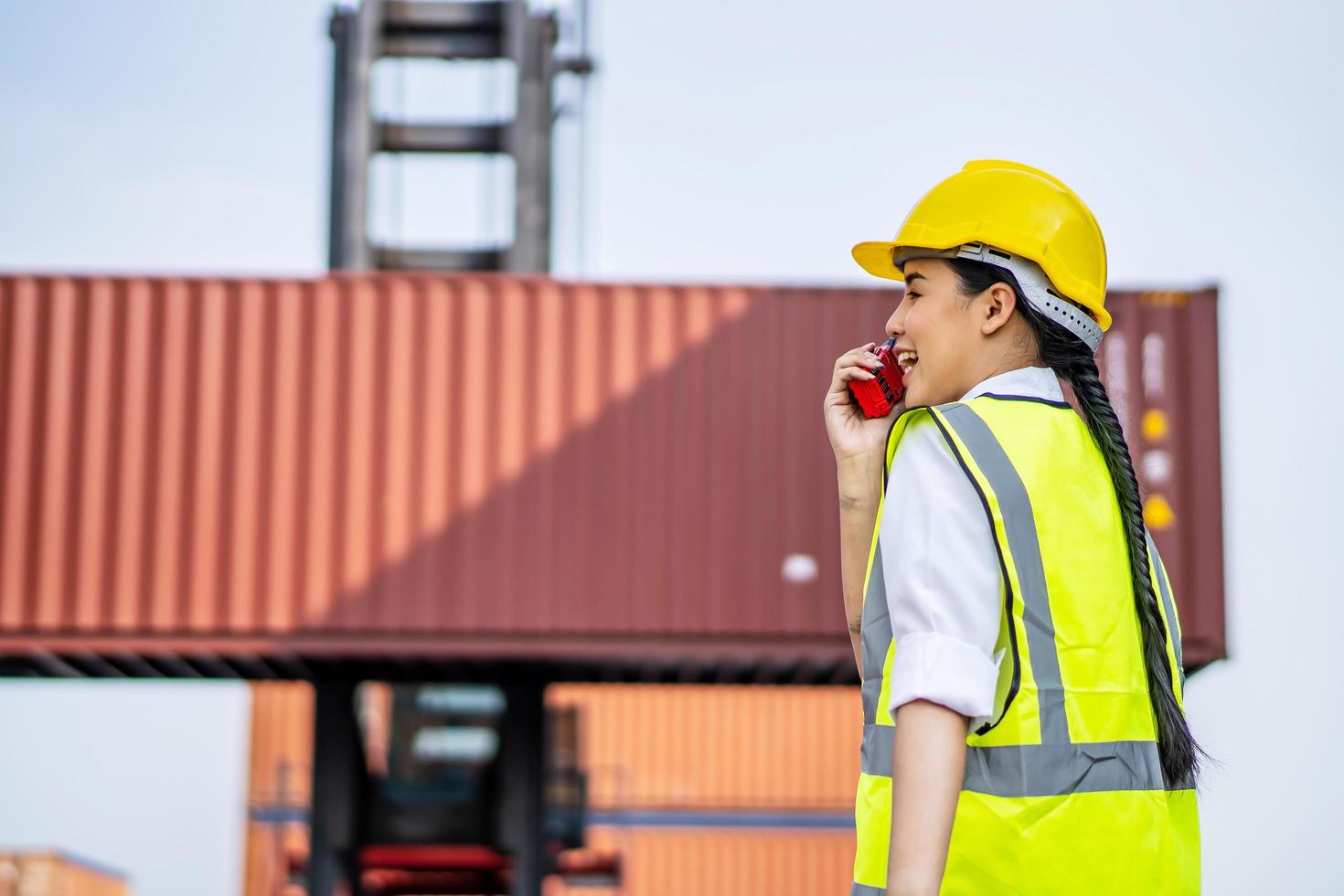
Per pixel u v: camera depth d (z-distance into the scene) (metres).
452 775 15.20
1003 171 2.05
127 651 13.09
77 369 13.34
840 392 2.27
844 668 14.59
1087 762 1.80
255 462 13.23
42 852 28.62
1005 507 1.81
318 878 13.71
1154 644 1.91
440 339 13.40
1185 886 1.88
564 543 13.14
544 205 15.45
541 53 15.66
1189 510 12.98
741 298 13.44
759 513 13.20
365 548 13.12
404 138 15.62
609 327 13.42
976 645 1.77
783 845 26.91
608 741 27.06
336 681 14.18
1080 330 2.01
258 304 13.44
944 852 1.70
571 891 27.14
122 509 13.18
